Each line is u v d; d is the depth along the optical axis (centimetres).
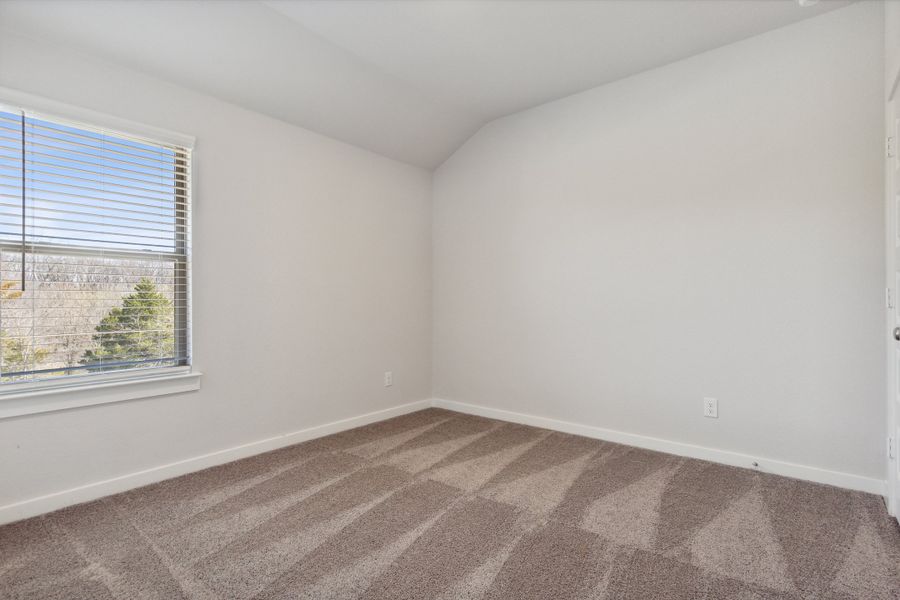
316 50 249
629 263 291
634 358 290
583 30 238
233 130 262
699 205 265
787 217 238
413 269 381
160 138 231
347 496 217
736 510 202
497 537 180
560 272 322
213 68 236
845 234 224
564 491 222
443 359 393
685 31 241
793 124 236
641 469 250
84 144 208
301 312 299
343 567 160
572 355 317
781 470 240
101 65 212
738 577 155
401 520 194
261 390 278
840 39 223
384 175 356
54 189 201
